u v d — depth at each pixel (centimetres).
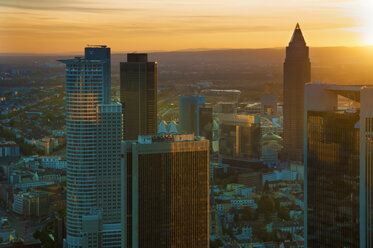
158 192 18475
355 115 15875
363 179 15600
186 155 18612
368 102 15462
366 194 15612
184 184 18712
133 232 18612
